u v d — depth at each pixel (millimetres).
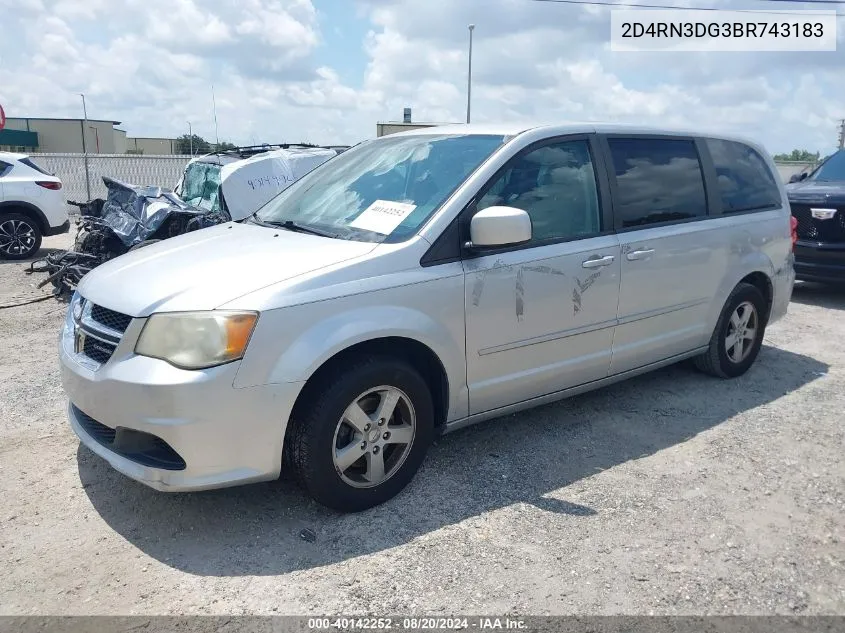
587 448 4191
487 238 3463
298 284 3127
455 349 3600
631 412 4754
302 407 3197
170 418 2945
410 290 3393
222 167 9727
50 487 3629
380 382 3342
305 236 3748
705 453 4148
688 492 3689
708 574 3006
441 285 3494
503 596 2842
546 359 4055
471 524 3350
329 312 3160
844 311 7988
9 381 5191
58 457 3955
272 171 9742
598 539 3244
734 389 5238
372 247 3451
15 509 3420
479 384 3777
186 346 2965
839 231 8141
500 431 4410
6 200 11242
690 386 5281
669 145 4809
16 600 2777
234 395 2971
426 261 3484
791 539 3277
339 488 3311
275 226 4094
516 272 3775
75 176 18328
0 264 10938
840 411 4840
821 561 3113
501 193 3801
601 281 4195
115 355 3078
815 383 5414
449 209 3600
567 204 4109
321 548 3145
